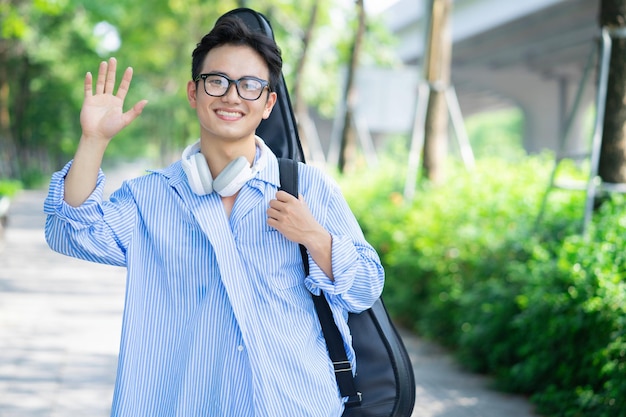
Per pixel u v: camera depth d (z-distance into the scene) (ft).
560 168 29.40
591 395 14.32
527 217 22.29
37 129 138.21
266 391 6.19
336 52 67.56
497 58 125.90
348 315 7.02
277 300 6.45
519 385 17.51
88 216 6.27
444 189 30.55
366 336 7.02
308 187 6.79
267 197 6.53
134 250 6.52
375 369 6.99
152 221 6.49
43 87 127.75
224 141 6.48
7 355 20.25
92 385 17.75
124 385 6.31
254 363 6.21
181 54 119.44
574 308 15.38
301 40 63.67
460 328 21.11
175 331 6.42
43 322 24.72
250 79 6.34
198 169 6.31
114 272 37.50
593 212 19.31
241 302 6.28
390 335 7.10
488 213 24.76
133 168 347.56
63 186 6.28
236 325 6.31
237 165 6.33
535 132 140.15
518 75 137.90
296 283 6.60
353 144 52.31
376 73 52.16
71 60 114.73
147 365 6.39
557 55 120.57
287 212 6.33
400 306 25.46
